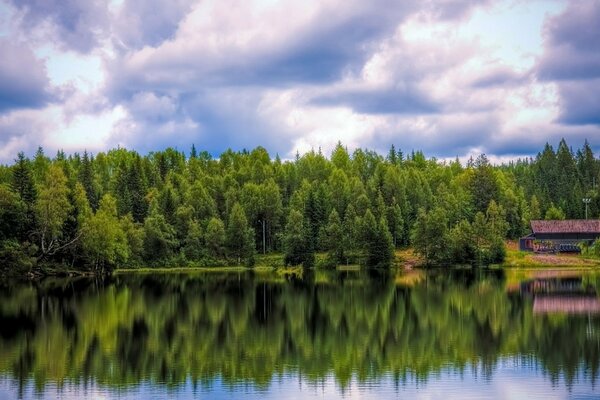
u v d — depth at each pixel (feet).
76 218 397.80
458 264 437.17
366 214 444.96
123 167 625.00
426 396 122.42
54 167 383.65
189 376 137.18
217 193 603.26
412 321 205.36
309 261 437.99
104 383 131.64
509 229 533.55
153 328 194.80
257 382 132.98
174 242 492.54
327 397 122.01
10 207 355.56
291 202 556.10
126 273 433.07
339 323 203.31
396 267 442.09
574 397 120.78
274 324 202.28
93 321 208.13
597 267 425.69
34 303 254.88
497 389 126.31
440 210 444.96
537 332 183.11
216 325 200.54
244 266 489.67
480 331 185.98
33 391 126.11
